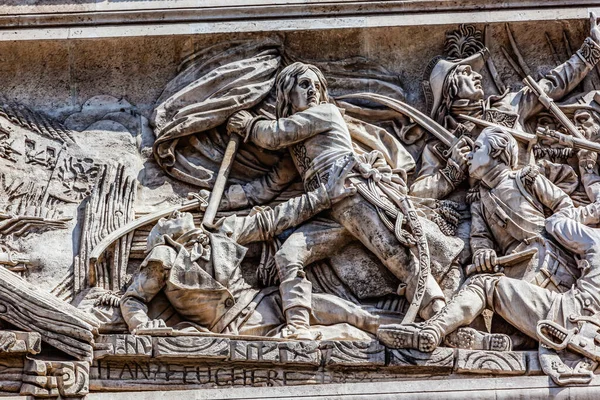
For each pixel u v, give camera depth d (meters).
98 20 29.84
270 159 28.72
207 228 27.19
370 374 25.75
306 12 29.95
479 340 25.97
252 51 29.77
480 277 26.78
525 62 30.06
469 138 28.61
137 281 26.45
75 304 26.67
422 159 28.86
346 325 26.69
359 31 29.84
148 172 28.72
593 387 25.25
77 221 27.84
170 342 25.56
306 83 28.48
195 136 28.88
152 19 29.88
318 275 27.50
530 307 26.11
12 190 28.03
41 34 29.61
